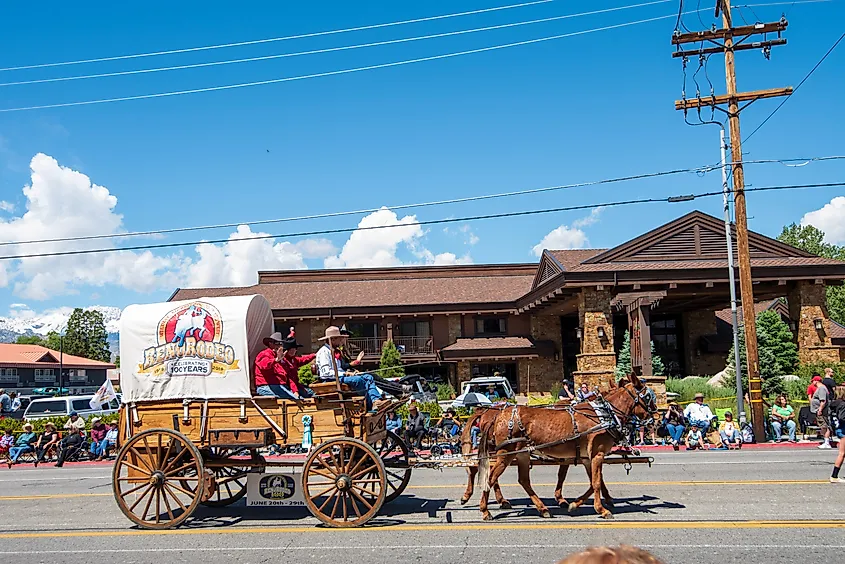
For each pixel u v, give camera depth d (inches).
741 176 904.3
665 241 1289.4
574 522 387.9
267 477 406.9
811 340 1274.6
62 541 373.7
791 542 333.7
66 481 682.8
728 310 1803.6
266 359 422.9
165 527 398.9
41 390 2236.7
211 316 418.6
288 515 434.3
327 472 406.0
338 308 1700.3
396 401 448.1
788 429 901.8
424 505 456.8
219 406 414.0
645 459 422.6
